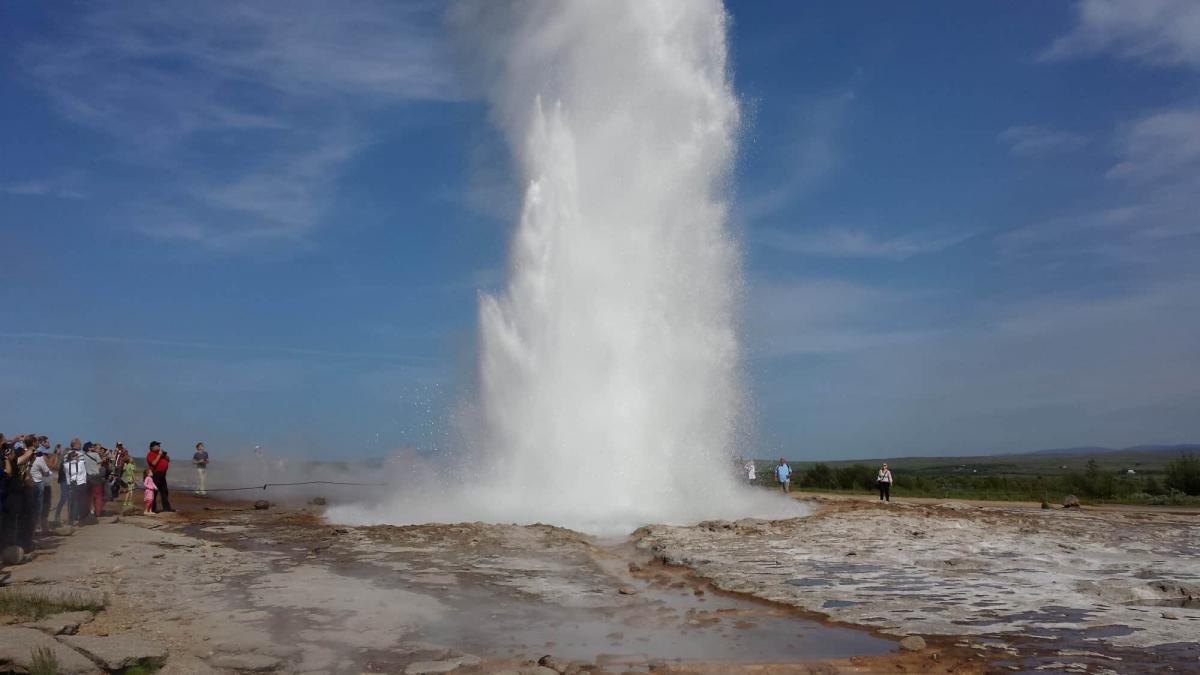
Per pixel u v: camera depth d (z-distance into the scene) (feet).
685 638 33.35
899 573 47.11
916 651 31.37
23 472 48.08
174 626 33.24
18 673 25.59
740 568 48.26
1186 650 31.24
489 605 38.81
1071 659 30.12
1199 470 142.72
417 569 47.24
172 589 40.42
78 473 63.36
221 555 51.08
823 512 78.84
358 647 31.19
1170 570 48.88
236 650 30.19
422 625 34.81
